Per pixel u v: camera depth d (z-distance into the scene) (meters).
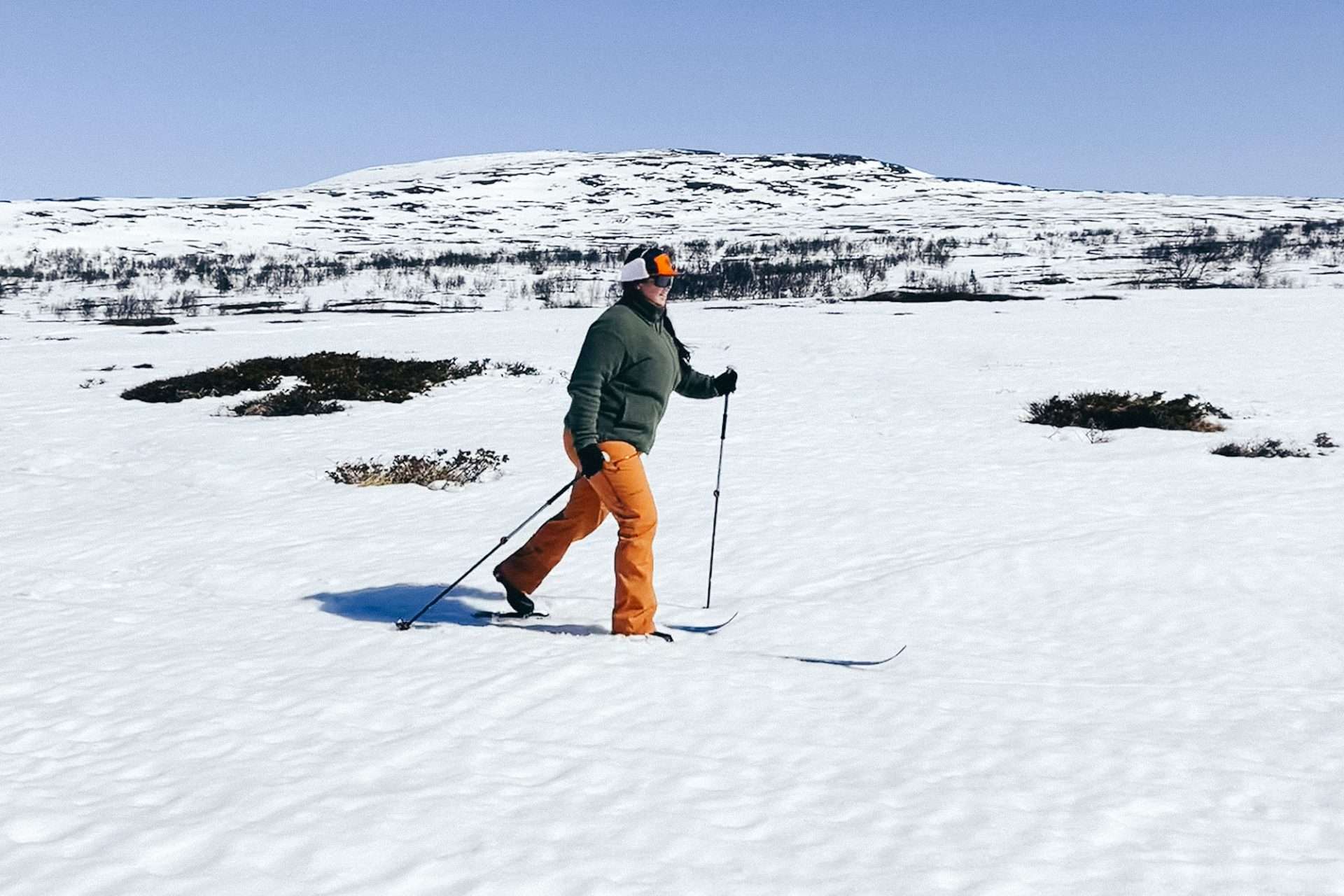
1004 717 4.81
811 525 9.69
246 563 8.46
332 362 24.28
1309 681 5.63
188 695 4.95
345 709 4.69
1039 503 10.64
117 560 8.86
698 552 8.75
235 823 3.50
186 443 16.08
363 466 12.83
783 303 59.53
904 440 15.25
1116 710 5.00
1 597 7.32
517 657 5.50
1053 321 39.19
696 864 3.27
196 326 49.16
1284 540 8.67
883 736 4.51
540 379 23.56
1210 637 6.43
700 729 4.51
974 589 7.46
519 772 3.99
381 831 3.44
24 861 3.25
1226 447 13.62
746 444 14.84
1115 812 3.75
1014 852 3.40
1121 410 16.53
